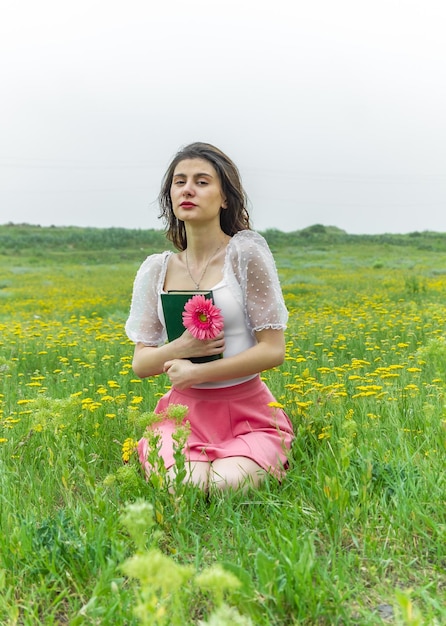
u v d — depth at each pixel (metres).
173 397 3.39
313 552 2.26
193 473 3.01
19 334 8.96
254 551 2.47
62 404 3.23
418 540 2.54
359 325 8.61
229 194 3.47
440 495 2.75
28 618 2.06
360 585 2.21
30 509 2.84
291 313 11.73
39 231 82.56
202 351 3.21
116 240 68.75
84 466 2.94
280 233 72.62
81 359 7.00
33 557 2.41
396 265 35.66
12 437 3.85
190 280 3.44
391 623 2.03
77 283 28.09
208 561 2.47
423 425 3.63
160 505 2.66
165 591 1.42
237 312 3.32
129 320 3.58
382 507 2.72
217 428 3.27
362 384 4.70
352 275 27.69
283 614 2.05
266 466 3.07
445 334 7.39
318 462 3.00
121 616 2.01
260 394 3.39
